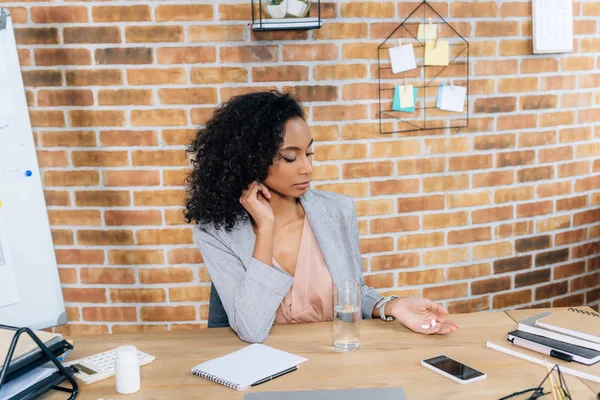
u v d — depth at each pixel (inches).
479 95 95.0
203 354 50.1
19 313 75.1
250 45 87.4
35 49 85.2
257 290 53.6
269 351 49.2
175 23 85.8
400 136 93.0
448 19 92.0
